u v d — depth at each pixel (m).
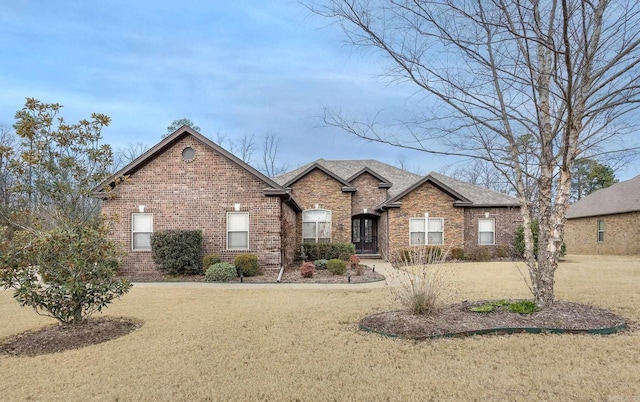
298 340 6.60
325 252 20.73
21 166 8.01
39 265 7.07
